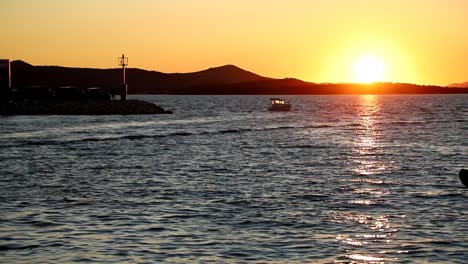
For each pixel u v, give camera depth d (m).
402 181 76.25
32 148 116.12
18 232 49.81
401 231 50.47
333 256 43.91
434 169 87.94
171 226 52.03
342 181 76.12
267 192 67.88
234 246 46.19
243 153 110.25
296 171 85.62
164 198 64.25
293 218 54.97
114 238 48.25
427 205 60.91
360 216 55.88
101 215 56.09
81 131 159.62
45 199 63.66
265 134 157.38
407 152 112.56
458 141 137.12
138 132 159.25
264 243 46.94
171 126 186.00
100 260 42.91
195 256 43.91
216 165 92.62
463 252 44.81
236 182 75.25
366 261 42.88
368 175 81.56
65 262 42.44
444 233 49.78
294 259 43.25
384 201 62.91
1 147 117.44
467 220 54.25
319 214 56.66
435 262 42.69
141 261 42.78
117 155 106.00
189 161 97.56
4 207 59.44
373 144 129.25
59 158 100.88
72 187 71.44
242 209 58.72
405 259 43.31
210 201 62.59
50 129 165.38
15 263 42.16
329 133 162.12
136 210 58.22
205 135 152.38
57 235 49.00
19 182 75.25
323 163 95.31
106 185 73.00
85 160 98.44
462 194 66.94
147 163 94.88
